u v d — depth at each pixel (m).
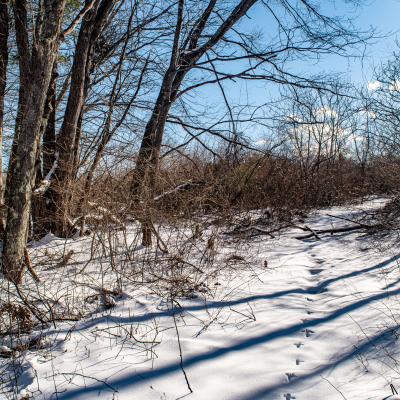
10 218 5.68
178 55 8.66
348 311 5.05
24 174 5.75
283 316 5.00
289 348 4.19
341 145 20.78
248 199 11.57
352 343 4.25
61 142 8.48
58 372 3.81
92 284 5.91
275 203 12.71
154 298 5.63
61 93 10.70
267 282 6.50
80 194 7.12
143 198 6.97
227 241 8.97
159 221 7.27
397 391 3.34
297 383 3.55
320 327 4.65
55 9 5.70
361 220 11.65
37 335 4.52
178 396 3.40
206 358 3.99
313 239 10.35
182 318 4.99
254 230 10.96
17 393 3.50
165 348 4.24
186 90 8.73
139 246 7.43
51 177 8.44
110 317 4.98
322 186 16.22
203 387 3.51
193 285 6.12
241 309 5.29
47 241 7.80
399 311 4.92
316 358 4.00
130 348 4.26
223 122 9.25
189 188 8.20
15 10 7.52
